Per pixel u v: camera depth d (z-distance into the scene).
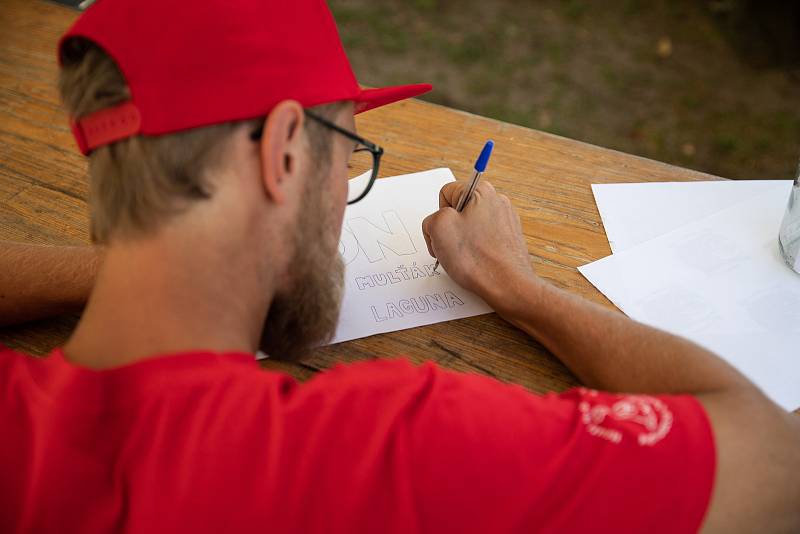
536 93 2.78
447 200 1.04
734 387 0.70
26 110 1.30
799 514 0.64
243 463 0.54
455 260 0.97
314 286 0.74
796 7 2.88
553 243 1.06
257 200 0.64
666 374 0.77
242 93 0.61
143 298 0.61
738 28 2.98
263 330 0.79
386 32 3.06
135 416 0.56
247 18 0.61
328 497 0.54
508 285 0.93
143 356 0.60
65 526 0.54
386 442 0.56
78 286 0.94
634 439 0.58
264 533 0.53
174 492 0.54
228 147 0.62
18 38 1.45
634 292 0.98
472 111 2.71
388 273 1.02
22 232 1.09
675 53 2.92
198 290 0.62
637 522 0.57
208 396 0.57
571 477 0.57
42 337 0.96
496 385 0.62
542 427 0.58
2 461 0.56
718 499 0.60
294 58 0.65
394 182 1.15
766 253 1.01
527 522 0.56
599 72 2.86
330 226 0.74
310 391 0.58
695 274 1.00
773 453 0.63
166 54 0.60
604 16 3.11
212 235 0.62
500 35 3.04
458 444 0.56
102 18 0.60
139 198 0.61
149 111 0.60
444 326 0.96
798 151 2.53
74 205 1.13
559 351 0.88
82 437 0.56
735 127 2.62
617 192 1.12
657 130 2.62
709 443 0.60
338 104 0.71
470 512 0.55
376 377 0.60
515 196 1.13
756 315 0.94
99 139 0.62
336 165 0.73
